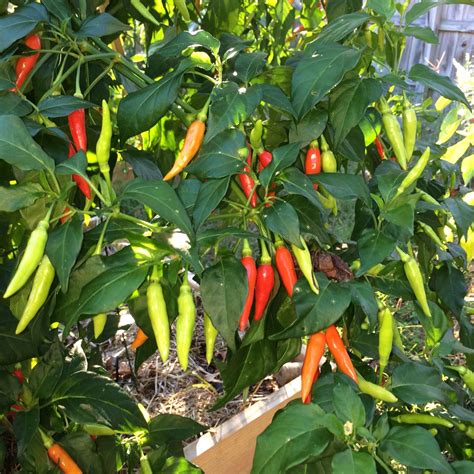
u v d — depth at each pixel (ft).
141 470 5.57
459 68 8.55
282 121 5.10
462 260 6.41
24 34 4.01
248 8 6.64
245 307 4.08
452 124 6.82
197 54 4.25
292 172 4.10
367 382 4.44
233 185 4.50
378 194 4.86
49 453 5.28
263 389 8.52
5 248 5.55
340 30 4.34
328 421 3.96
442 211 5.90
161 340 3.73
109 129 3.95
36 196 3.71
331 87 3.97
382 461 4.03
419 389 4.54
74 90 5.04
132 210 8.34
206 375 8.89
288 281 4.11
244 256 4.12
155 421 6.16
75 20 4.56
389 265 4.63
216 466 7.13
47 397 5.35
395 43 4.57
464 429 5.15
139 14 5.57
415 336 11.29
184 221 3.58
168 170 6.30
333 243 5.41
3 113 3.90
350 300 4.12
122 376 8.95
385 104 4.62
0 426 5.56
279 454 3.87
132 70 4.51
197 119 4.10
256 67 4.16
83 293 3.62
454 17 21.03
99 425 5.85
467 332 5.89
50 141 4.26
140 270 3.68
